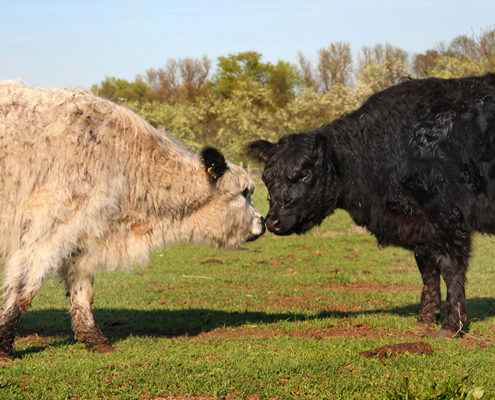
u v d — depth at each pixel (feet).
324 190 21.25
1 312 18.26
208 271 39.58
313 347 19.63
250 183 23.39
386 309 27.45
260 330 23.30
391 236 22.09
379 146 21.30
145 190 20.62
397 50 171.63
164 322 24.93
